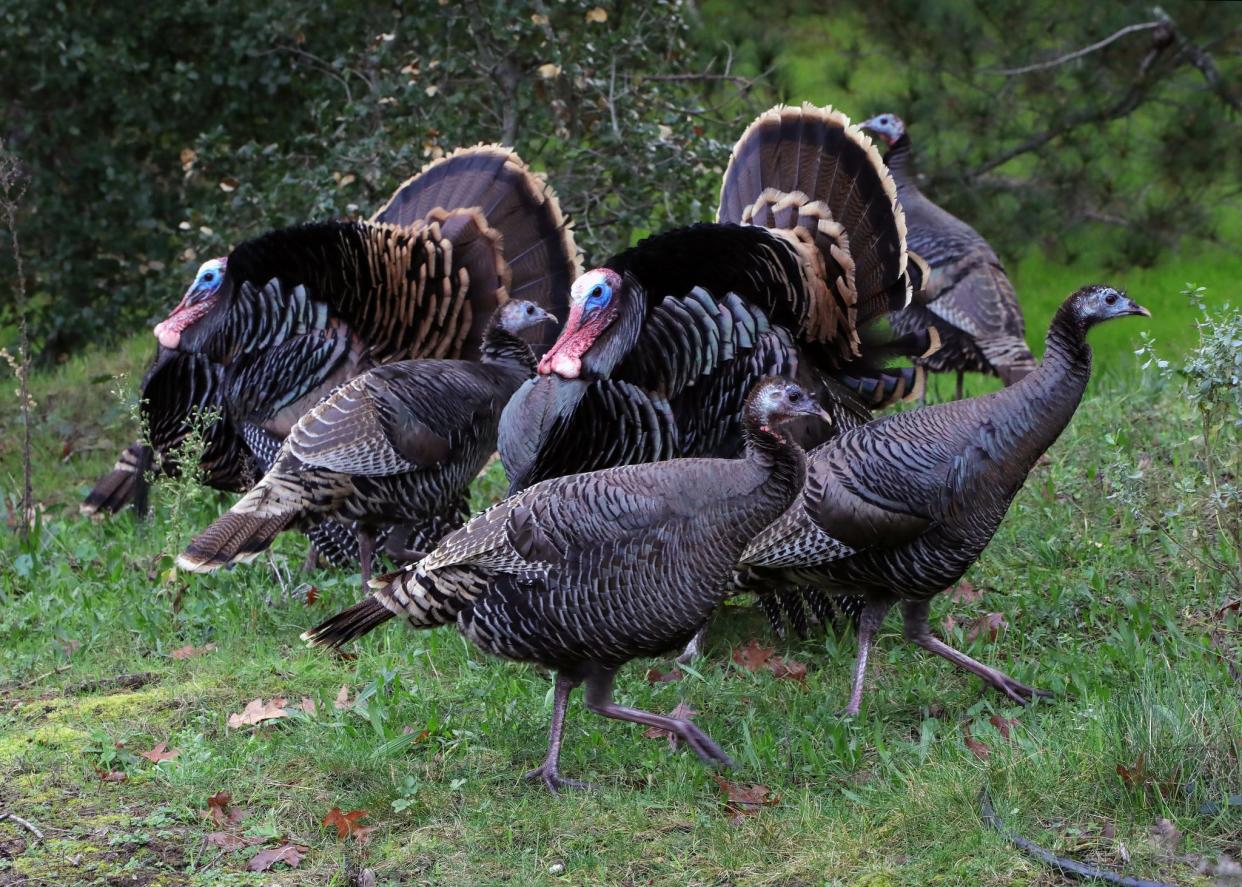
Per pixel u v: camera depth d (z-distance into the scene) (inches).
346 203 496.1
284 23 534.0
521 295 387.5
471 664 317.1
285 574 384.5
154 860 244.5
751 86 542.3
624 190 511.2
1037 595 335.6
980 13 597.6
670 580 255.4
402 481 341.4
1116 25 579.2
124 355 577.3
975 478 280.8
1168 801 236.8
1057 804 239.9
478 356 383.2
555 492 259.0
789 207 339.3
